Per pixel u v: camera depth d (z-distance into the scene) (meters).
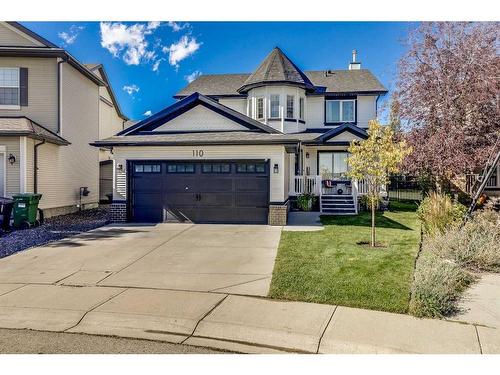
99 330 4.91
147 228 12.40
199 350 4.41
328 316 5.18
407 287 6.12
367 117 21.19
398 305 5.47
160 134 14.61
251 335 4.73
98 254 8.76
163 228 12.38
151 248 9.38
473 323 4.99
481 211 11.28
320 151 20.02
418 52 15.16
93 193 20.08
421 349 4.34
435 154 13.58
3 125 14.29
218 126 14.62
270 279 6.81
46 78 15.85
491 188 19.78
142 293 6.13
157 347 4.48
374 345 4.41
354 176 9.54
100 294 6.09
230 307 5.53
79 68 17.50
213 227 12.55
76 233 11.48
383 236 10.50
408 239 10.03
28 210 12.56
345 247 9.06
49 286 6.50
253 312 5.34
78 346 4.50
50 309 5.49
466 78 13.88
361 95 21.14
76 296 6.00
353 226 12.48
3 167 14.04
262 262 7.99
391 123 15.38
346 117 21.36
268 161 13.17
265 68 20.62
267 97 20.03
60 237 10.84
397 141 14.75
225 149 13.37
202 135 14.07
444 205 10.46
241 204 13.36
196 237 10.77
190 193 13.59
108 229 12.20
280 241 9.95
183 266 7.73
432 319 5.11
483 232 8.45
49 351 4.38
